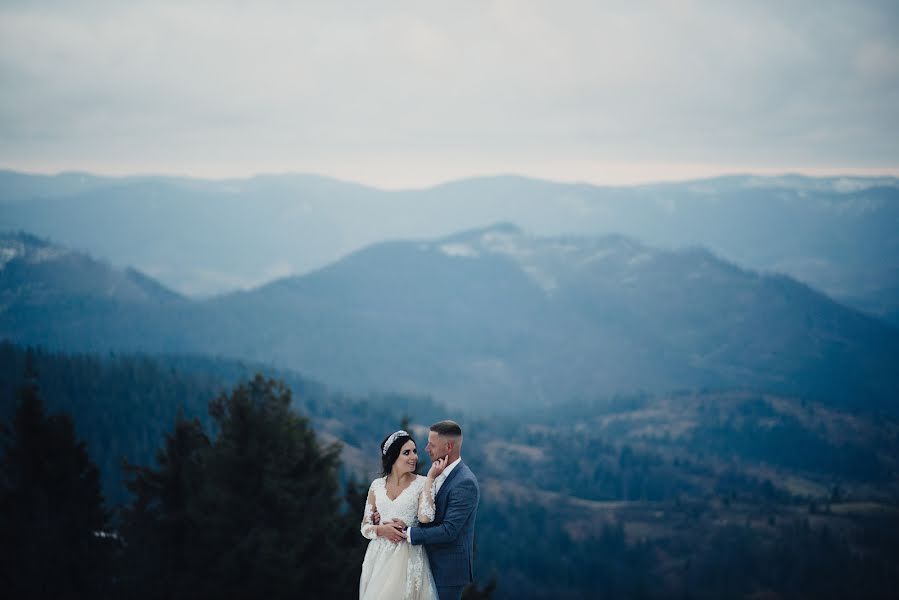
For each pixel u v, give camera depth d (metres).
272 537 16.50
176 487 19.00
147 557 18.45
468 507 7.58
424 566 7.70
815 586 187.12
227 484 17.22
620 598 189.62
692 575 199.00
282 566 16.14
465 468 7.73
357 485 18.62
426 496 7.58
